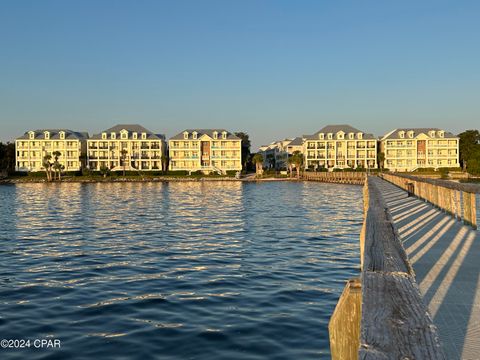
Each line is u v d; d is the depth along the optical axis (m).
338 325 4.28
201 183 132.50
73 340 11.50
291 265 20.08
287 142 192.25
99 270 19.47
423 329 2.57
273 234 30.06
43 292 15.98
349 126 166.38
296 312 13.55
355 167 158.12
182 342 11.28
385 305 2.92
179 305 14.30
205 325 12.48
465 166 148.62
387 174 54.59
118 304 14.45
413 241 11.80
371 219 6.96
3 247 25.70
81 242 27.39
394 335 2.49
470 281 7.45
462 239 11.95
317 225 34.75
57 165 141.50
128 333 11.93
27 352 10.79
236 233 30.78
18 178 144.62
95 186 117.50
